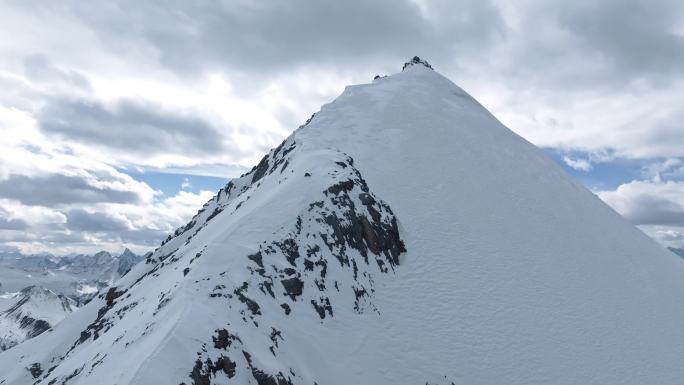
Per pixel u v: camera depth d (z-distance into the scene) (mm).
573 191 74375
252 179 82812
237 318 29688
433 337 38188
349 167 52656
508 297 44344
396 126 71750
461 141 72750
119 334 34188
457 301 42188
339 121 70812
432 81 100438
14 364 57875
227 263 34344
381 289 41688
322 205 44438
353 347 34531
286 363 29531
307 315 34688
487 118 90375
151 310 33000
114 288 66562
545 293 46688
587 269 53812
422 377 34656
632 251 63250
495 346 38844
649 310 50906
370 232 45250
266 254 36688
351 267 41250
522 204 62000
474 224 53750
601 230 65000
